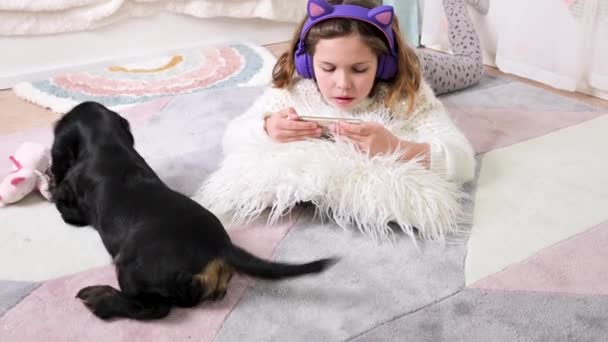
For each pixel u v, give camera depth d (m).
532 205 1.12
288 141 1.13
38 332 0.80
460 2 1.98
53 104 1.72
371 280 0.91
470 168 1.16
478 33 2.08
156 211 0.85
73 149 1.04
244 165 1.09
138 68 2.06
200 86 1.87
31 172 1.13
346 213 1.04
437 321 0.82
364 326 0.81
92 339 0.79
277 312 0.84
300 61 1.21
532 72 1.88
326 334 0.80
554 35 1.77
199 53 2.22
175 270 0.79
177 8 2.22
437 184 1.06
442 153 1.11
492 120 1.54
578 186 1.19
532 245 0.99
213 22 2.34
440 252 0.98
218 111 1.61
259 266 0.80
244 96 1.72
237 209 1.08
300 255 0.97
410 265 0.95
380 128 1.10
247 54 2.20
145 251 0.80
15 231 1.05
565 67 1.76
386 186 1.03
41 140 1.45
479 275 0.92
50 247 1.00
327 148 1.09
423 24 2.32
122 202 0.88
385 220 1.02
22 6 1.90
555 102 1.67
